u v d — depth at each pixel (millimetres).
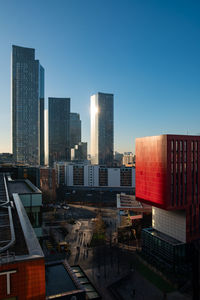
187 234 66000
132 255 76438
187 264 64625
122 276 62344
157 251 70625
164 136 65625
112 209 146625
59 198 181000
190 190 68125
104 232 94812
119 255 76312
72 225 110000
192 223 67188
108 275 62812
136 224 92438
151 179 72000
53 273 40781
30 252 23781
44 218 123125
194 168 69375
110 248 82188
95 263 70062
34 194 50594
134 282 59469
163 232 74312
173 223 70188
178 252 64125
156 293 54281
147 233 75875
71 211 140375
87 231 100875
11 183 72312
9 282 21859
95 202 167250
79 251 79000
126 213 103438
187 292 53969
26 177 86250
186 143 68125
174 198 65250
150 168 72625
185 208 66188
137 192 80375
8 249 24922
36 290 22828
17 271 22125
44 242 84875
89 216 128000
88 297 45188
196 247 63156
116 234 97438
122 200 111500
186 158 68000
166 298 52031
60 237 92875
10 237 27859
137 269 66500
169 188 64750
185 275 60500
